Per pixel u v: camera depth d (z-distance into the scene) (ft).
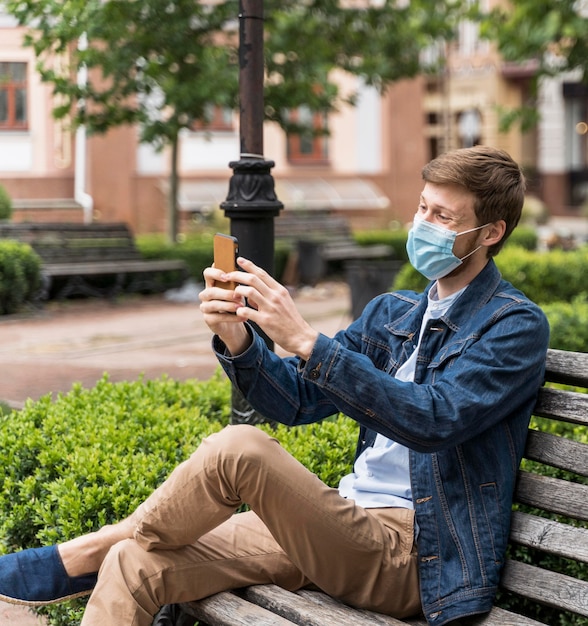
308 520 7.98
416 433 7.59
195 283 44.14
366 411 7.61
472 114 76.59
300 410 8.66
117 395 13.70
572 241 49.60
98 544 8.43
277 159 71.56
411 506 8.38
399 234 54.65
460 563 7.89
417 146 74.38
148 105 42.42
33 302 36.78
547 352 8.42
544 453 8.29
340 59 42.37
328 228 52.47
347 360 7.58
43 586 8.36
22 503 11.02
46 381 22.84
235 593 8.66
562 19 31.73
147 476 10.25
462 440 7.77
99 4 31.78
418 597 8.14
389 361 8.84
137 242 46.14
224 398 14.44
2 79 47.37
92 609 8.00
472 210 8.06
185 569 8.23
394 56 42.32
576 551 7.83
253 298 7.70
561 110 112.88
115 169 62.64
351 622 7.89
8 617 10.78
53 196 54.03
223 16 36.99
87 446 11.44
